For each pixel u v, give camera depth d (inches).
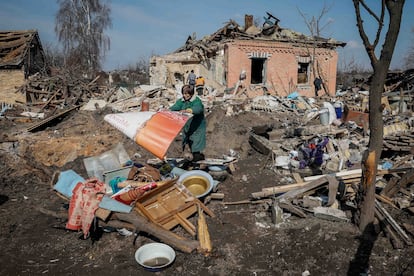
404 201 203.2
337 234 173.3
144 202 187.5
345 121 451.8
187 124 253.6
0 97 693.9
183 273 149.5
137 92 639.1
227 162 269.0
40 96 694.5
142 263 153.6
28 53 742.5
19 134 356.2
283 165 274.2
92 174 235.3
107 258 162.4
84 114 446.3
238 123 456.8
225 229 185.8
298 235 175.8
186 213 194.2
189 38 858.8
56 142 327.0
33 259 164.1
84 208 176.2
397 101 612.4
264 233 180.7
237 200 223.0
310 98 716.0
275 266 153.6
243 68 708.7
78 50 1194.0
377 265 150.6
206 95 667.4
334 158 283.4
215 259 157.9
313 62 775.7
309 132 348.5
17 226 196.2
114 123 213.6
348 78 1099.9
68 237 182.5
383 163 287.1
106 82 1015.0
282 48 738.8
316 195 216.5
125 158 251.4
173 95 629.3
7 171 281.4
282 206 195.6
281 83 751.7
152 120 207.3
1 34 784.9
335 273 147.3
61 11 1189.1
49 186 261.3
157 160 277.6
